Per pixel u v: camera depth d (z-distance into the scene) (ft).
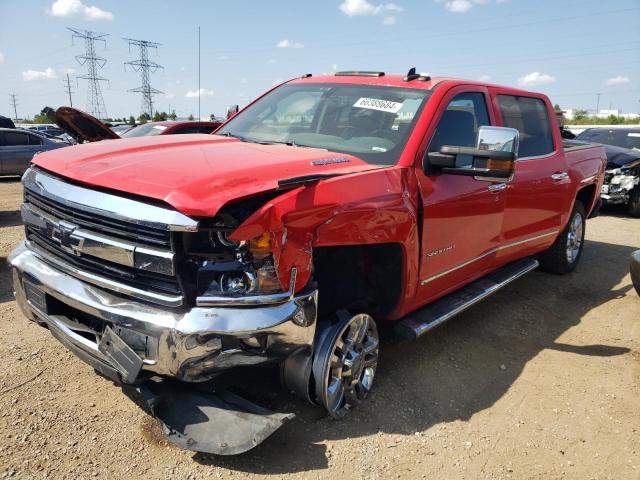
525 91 16.44
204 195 7.65
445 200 11.55
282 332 8.24
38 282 9.36
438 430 10.45
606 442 10.48
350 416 10.59
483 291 14.06
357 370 10.61
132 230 8.04
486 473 9.36
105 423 9.80
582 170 19.20
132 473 8.60
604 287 19.97
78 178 8.71
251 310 7.97
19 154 49.88
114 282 8.41
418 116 11.64
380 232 9.90
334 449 9.58
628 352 14.46
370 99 12.64
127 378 8.20
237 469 8.86
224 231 7.80
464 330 15.31
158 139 11.29
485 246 13.73
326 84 13.93
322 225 8.77
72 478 8.38
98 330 8.89
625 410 11.61
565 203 17.99
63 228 8.77
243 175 8.38
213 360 7.88
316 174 8.96
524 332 15.49
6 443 9.05
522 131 15.71
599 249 25.89
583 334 15.60
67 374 11.38
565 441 10.43
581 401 11.89
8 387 10.72
